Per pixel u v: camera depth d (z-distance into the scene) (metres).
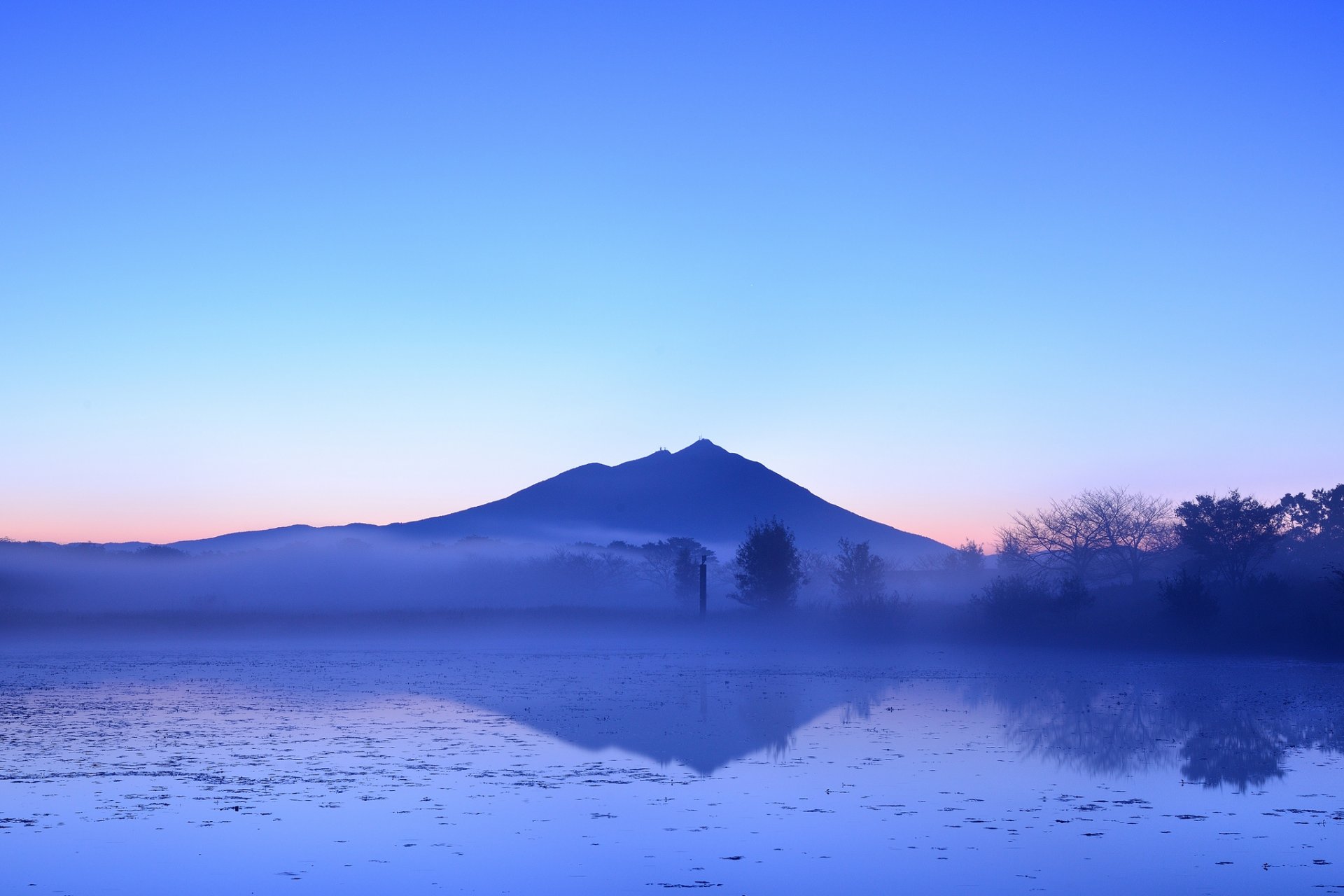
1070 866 13.74
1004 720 28.31
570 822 15.97
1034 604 69.31
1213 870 13.53
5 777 19.45
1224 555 75.25
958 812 16.83
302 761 21.27
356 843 14.81
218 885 12.95
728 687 38.41
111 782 18.98
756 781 19.23
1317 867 13.70
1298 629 61.28
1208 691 37.00
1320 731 26.16
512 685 39.06
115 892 12.69
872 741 24.31
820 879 13.12
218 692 35.72
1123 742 24.14
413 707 31.11
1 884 12.98
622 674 44.44
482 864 13.80
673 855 14.24
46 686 38.06
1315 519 101.25
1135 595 76.50
